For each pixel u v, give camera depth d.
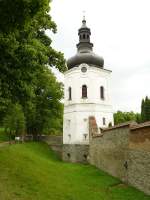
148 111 38.34
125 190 18.77
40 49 17.28
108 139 27.12
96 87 46.22
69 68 48.12
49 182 17.91
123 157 22.17
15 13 11.58
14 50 15.30
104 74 47.62
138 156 18.80
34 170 20.14
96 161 33.28
